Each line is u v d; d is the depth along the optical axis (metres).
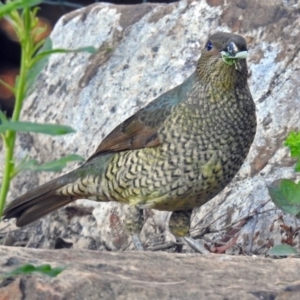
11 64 17.64
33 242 13.27
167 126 9.77
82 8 15.93
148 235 11.73
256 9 13.16
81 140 13.75
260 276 7.07
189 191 9.82
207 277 6.98
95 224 12.59
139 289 6.41
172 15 14.16
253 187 11.23
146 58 13.91
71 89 14.62
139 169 9.95
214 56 9.70
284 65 12.41
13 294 6.41
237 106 9.74
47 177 13.97
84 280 6.43
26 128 4.24
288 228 10.24
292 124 11.73
